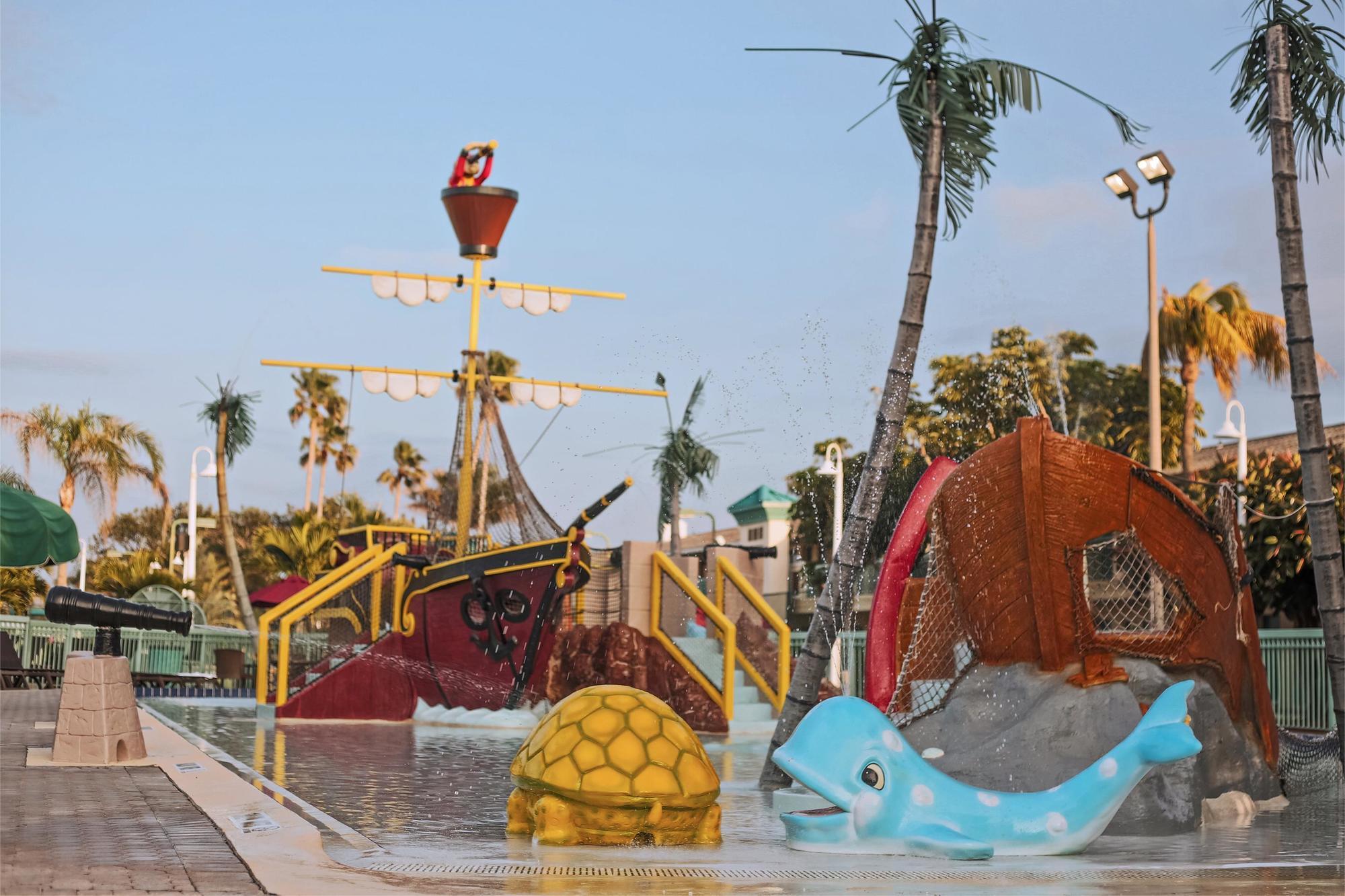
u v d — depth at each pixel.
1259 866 7.74
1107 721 9.62
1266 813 10.66
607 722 8.82
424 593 22.42
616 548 24.25
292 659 26.56
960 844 7.89
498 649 21.55
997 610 9.87
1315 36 12.44
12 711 18.31
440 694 22.00
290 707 21.56
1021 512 9.83
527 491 24.25
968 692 10.08
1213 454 40.66
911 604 11.75
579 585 21.88
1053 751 9.57
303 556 46.84
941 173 11.63
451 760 14.28
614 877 7.04
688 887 6.64
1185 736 8.16
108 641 12.17
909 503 11.33
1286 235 12.20
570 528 20.97
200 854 6.91
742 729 20.11
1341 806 11.17
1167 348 37.94
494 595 21.72
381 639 22.69
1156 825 9.32
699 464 32.50
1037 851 8.16
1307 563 25.08
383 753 15.19
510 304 29.36
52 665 31.45
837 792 8.15
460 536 25.58
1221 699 10.44
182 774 10.90
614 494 20.78
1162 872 7.41
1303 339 12.11
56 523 19.88
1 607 39.09
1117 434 40.09
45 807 8.73
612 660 21.02
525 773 8.70
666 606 22.75
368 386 29.23
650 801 8.40
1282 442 36.00
